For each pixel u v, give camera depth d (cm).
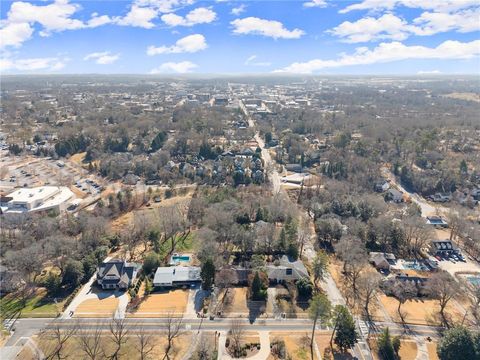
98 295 11475
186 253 14138
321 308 9144
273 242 14112
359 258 12512
